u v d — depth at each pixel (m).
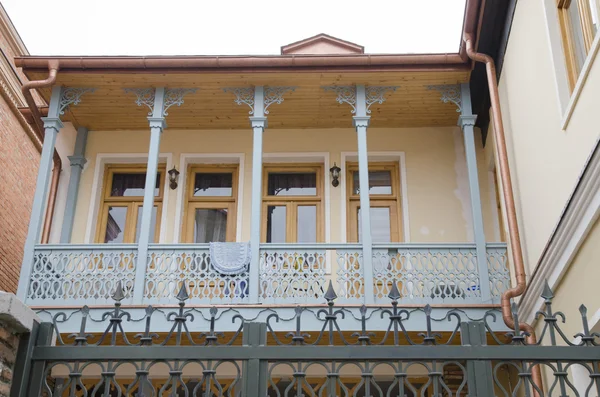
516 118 8.38
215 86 9.95
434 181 11.04
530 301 7.73
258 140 9.52
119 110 10.88
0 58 11.70
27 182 13.20
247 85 9.88
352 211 11.12
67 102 9.89
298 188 11.36
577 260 6.06
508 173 8.43
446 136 11.34
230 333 8.48
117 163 11.51
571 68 6.66
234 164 11.48
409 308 8.45
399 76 9.68
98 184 11.24
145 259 8.89
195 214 11.21
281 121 11.20
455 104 10.00
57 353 3.54
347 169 11.35
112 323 3.65
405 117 11.06
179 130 11.52
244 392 3.48
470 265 8.90
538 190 7.43
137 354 3.56
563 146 6.45
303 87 9.98
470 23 8.91
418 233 10.71
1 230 11.88
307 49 11.48
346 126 11.41
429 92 10.17
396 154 11.23
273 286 8.87
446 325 8.35
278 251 8.94
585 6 6.30
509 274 8.72
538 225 7.46
